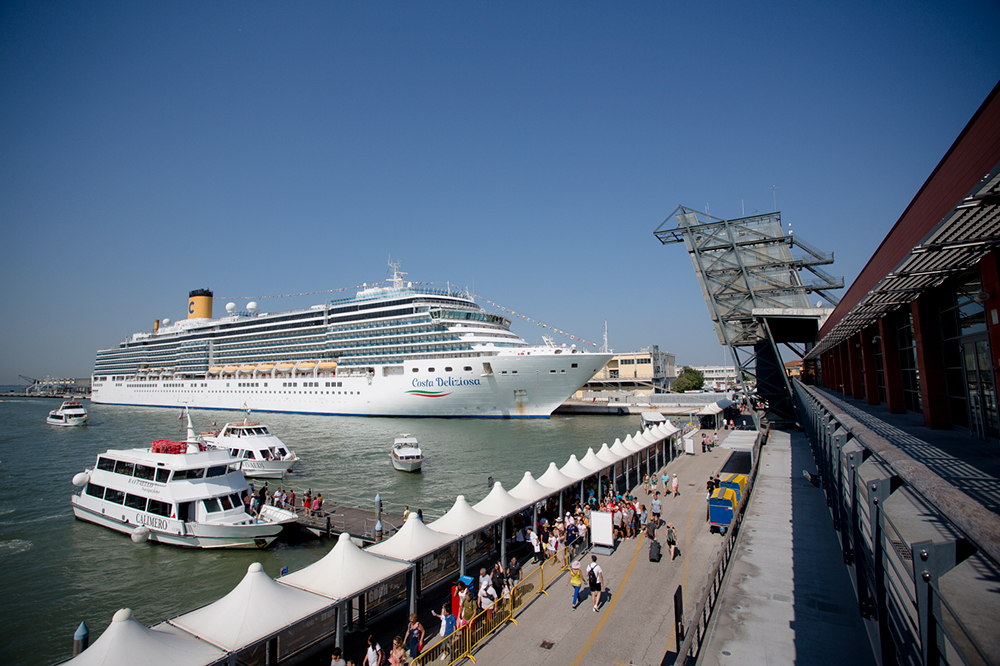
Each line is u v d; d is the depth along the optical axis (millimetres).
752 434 38156
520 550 20219
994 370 10836
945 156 9297
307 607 12109
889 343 20781
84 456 53469
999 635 5398
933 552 6066
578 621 14250
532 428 66125
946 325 15086
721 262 50000
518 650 12891
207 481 25562
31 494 36500
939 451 11625
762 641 10891
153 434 70938
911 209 11648
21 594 20047
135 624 10352
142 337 124500
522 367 67625
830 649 10523
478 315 77375
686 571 17328
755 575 14164
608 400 98812
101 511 27141
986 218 8586
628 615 14516
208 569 22109
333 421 75812
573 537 20469
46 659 15992
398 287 82812
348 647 13883
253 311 109625
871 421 17859
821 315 43469
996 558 4656
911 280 14234
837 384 36969
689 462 35969
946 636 5922
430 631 14500
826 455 20703
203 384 104125
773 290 48781
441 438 58719
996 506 7301
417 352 75562
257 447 39312
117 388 127688
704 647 10766
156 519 24672
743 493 20031
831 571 14219
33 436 69438
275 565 22391
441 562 18750
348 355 82625
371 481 37938
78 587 20594
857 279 19500
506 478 38812
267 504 27500
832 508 18422
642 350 131625
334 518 26641
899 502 10242
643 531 21375
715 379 183250
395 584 17094
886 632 8961
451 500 32562
